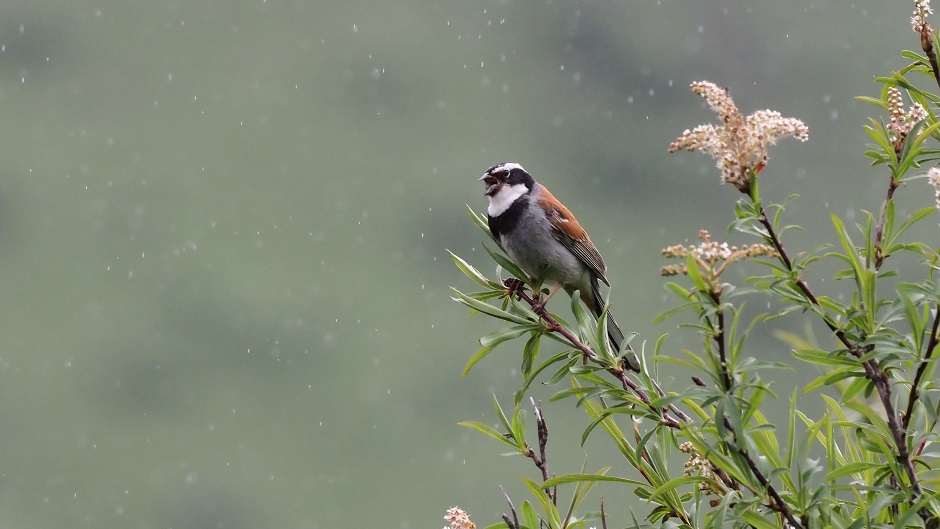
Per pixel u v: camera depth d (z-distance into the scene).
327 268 38.50
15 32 48.72
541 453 3.77
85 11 49.94
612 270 33.56
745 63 38.62
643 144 40.47
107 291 39.22
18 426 35.41
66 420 35.78
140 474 34.00
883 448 3.25
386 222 40.41
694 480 3.41
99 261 40.12
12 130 45.53
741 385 3.08
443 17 47.66
